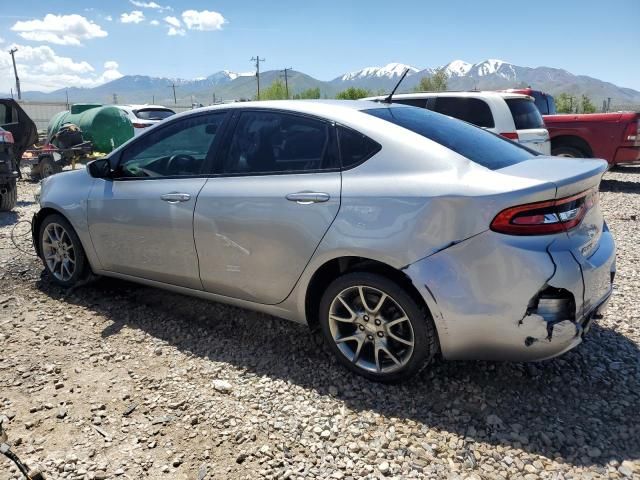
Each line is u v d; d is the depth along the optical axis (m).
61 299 4.30
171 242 3.60
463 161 2.76
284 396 2.92
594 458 2.39
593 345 3.42
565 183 2.52
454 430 2.61
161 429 2.65
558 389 2.93
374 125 2.98
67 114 15.93
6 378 3.12
